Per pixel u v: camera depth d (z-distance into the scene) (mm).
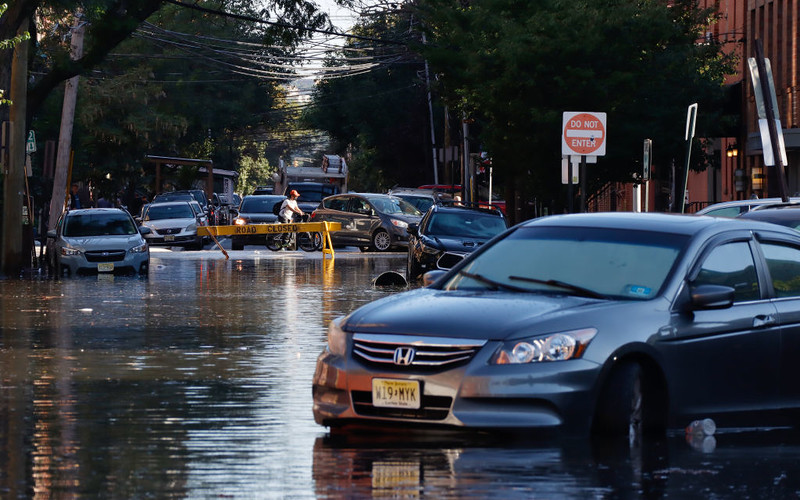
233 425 17953
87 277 59312
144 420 18453
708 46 75938
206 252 85250
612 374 15945
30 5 58375
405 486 13461
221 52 132875
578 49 66750
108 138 136750
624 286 16969
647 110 70125
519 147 70438
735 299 17719
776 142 35562
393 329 16062
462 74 72938
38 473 14352
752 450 16047
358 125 170250
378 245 85188
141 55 138500
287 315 37375
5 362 25828
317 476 14070
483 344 15555
